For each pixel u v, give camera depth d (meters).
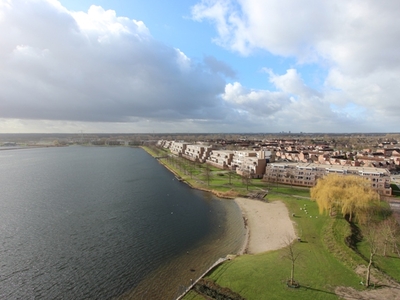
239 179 170.50
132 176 195.00
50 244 77.81
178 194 140.12
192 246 76.56
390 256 62.31
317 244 71.06
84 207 115.75
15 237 82.94
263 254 67.25
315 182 145.25
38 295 54.34
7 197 133.38
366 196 83.44
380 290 48.88
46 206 117.31
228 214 105.75
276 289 49.66
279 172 159.25
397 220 85.88
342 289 49.44
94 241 79.94
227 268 58.97
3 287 56.94
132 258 69.44
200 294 49.47
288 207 108.88
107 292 55.19
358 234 76.25
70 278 60.31
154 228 90.88
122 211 110.19
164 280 59.12
